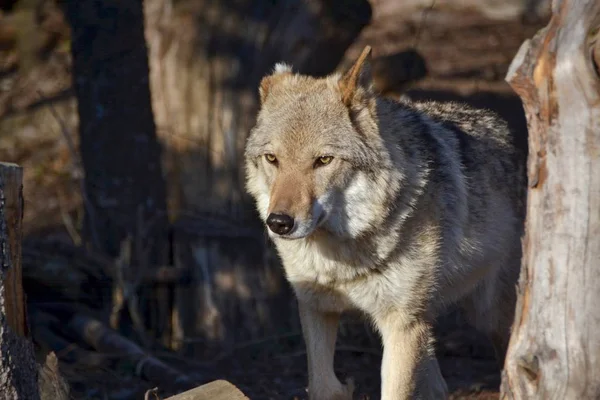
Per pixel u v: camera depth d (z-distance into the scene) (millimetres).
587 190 5469
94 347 12016
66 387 7160
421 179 7957
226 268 12617
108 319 12719
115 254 13578
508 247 9438
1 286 5566
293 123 7566
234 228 12461
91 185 13992
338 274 7891
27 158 16312
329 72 12508
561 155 5555
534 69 5625
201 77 12258
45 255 13180
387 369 8102
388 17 16125
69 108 16797
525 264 5969
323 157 7480
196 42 12211
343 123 7613
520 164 9750
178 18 12273
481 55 15703
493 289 9594
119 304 12688
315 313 8281
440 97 15172
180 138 12461
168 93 12453
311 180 7449
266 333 12625
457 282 8859
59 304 12727
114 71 14320
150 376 11305
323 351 8250
